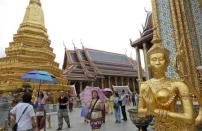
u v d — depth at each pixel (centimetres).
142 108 319
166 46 698
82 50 5562
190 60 664
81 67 5169
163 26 719
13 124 638
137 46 1936
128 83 5922
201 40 718
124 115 1472
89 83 5091
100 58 5650
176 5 698
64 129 1248
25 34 3447
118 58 6116
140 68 1938
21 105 612
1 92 2912
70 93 3681
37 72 1273
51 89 3069
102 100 877
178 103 353
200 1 758
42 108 1055
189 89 285
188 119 269
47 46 3662
